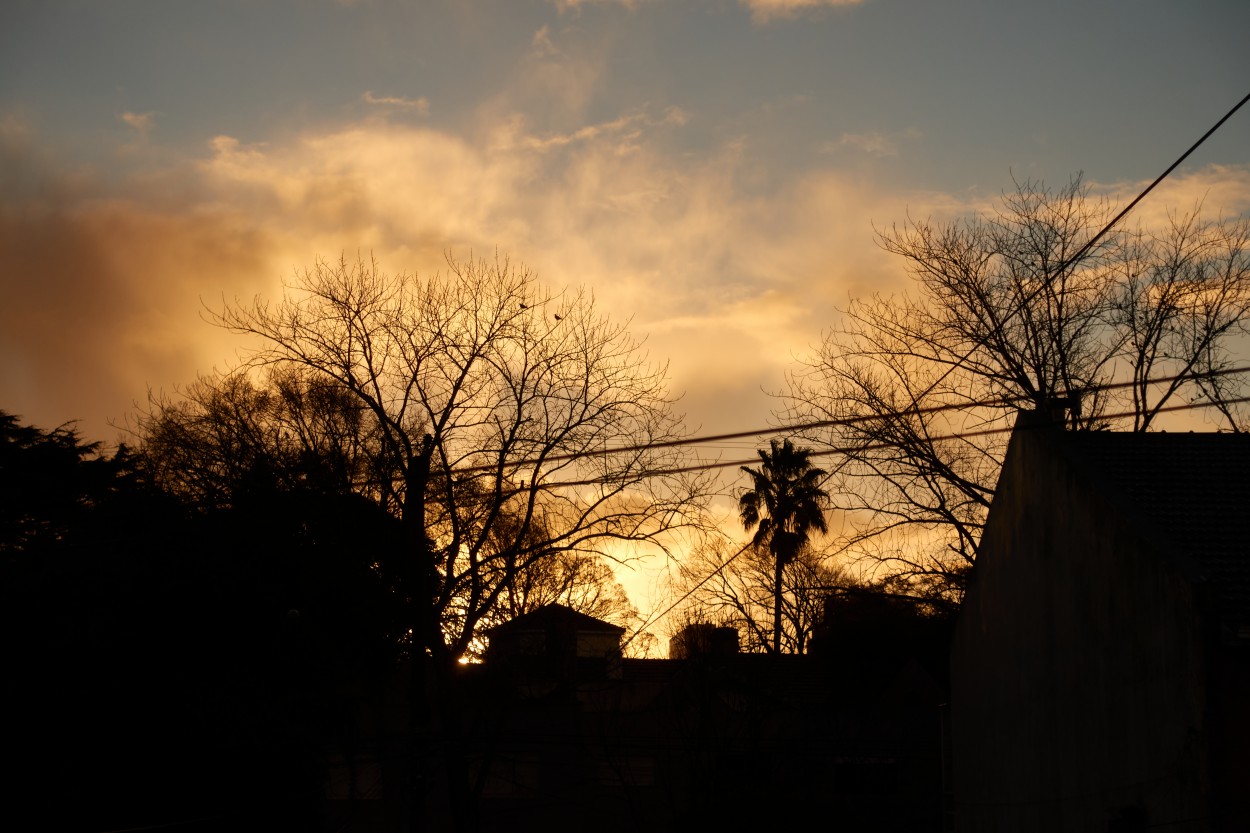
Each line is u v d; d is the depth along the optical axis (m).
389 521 28.66
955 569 32.91
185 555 25.98
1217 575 14.67
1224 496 16.81
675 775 37.03
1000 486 21.09
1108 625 16.08
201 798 24.69
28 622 23.27
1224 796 13.04
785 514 48.81
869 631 45.81
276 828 26.17
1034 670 19.14
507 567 27.28
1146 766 14.70
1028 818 19.28
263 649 26.38
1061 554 17.95
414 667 25.62
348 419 29.25
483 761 29.19
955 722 24.23
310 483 28.50
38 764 22.12
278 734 25.50
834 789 35.88
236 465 28.70
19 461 27.36
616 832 36.38
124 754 23.64
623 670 37.19
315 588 27.17
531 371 27.86
